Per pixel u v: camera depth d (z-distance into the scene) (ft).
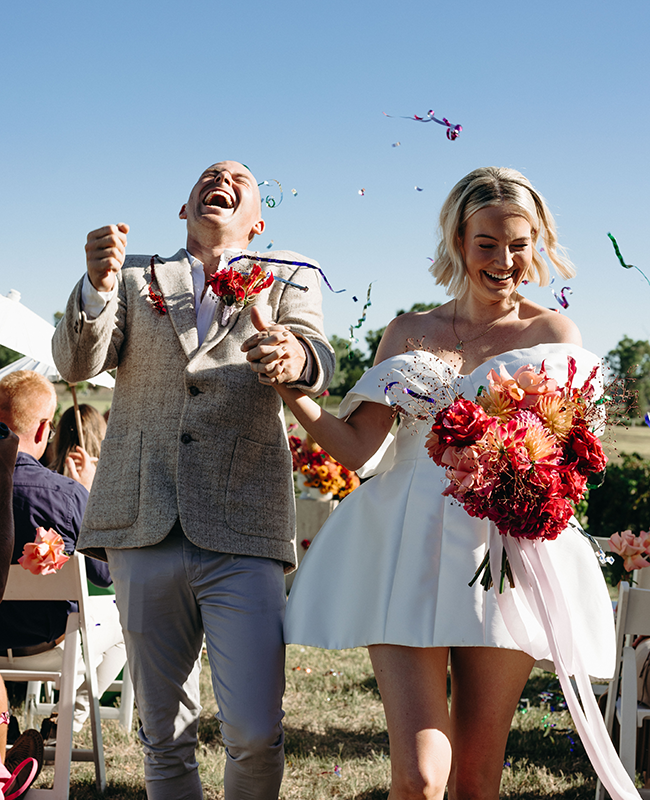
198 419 7.59
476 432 6.09
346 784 10.94
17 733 9.59
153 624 7.52
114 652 12.41
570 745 12.50
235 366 7.77
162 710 7.66
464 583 6.69
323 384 7.23
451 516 6.93
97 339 7.43
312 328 7.87
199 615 7.83
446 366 7.31
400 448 7.55
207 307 8.13
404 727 6.22
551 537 6.21
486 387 7.06
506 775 11.38
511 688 6.65
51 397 12.21
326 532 7.63
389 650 6.63
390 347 8.01
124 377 8.04
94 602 11.51
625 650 9.43
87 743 12.22
